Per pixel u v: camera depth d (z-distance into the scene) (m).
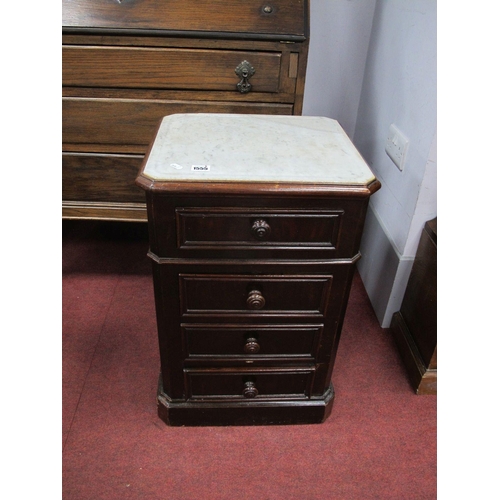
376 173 1.55
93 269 1.72
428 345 1.24
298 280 0.93
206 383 1.10
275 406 1.14
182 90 1.24
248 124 1.03
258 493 1.02
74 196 1.41
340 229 0.87
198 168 0.83
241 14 1.17
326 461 1.09
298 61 1.20
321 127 1.04
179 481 1.04
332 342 1.04
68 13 1.14
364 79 1.68
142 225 1.97
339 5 1.56
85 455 1.08
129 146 1.32
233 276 0.92
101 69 1.20
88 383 1.27
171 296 0.94
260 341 1.04
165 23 1.16
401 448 1.13
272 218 0.85
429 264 1.22
